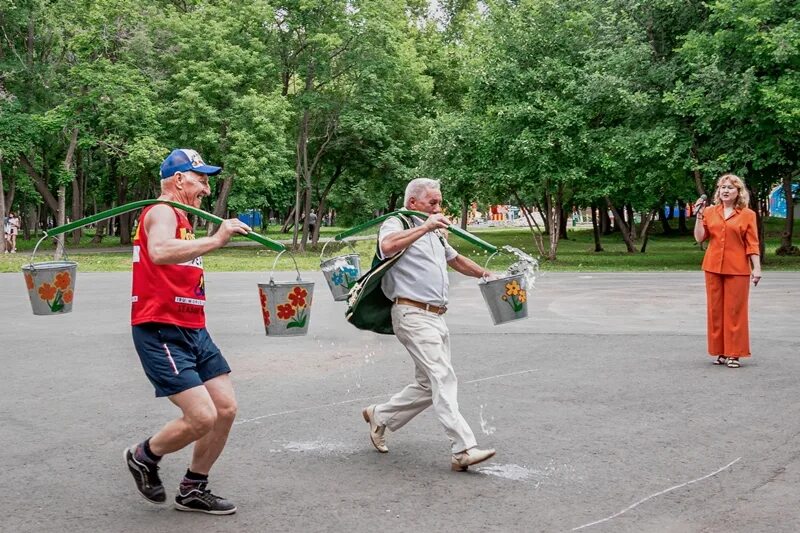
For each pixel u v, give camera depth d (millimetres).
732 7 25250
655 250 41188
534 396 7262
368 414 5535
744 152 25766
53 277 5918
